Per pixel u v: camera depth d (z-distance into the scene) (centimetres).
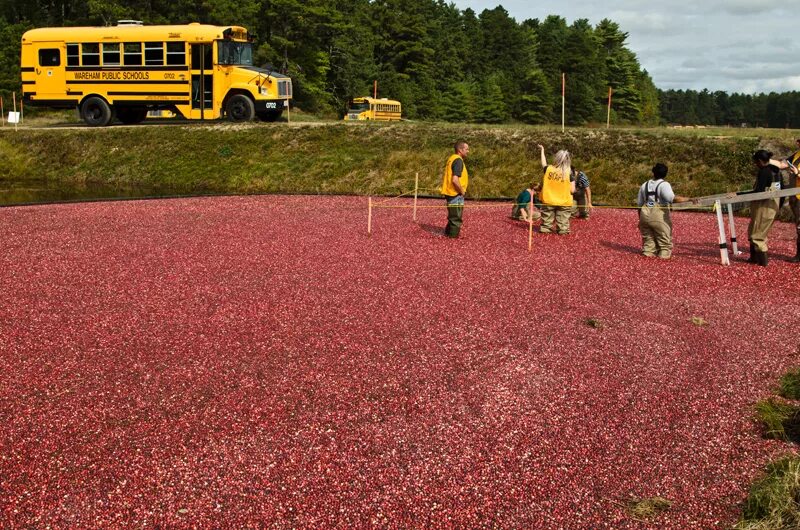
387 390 634
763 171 1188
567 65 10756
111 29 2950
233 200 2014
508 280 1042
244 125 2841
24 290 944
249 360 698
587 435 560
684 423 584
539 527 444
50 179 2733
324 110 7325
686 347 766
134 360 694
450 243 1334
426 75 10075
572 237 1447
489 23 13438
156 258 1153
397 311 868
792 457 515
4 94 5362
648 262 1209
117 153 2772
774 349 764
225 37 2892
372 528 438
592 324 830
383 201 2039
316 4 6384
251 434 550
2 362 682
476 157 2370
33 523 436
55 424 559
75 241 1301
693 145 2231
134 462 506
